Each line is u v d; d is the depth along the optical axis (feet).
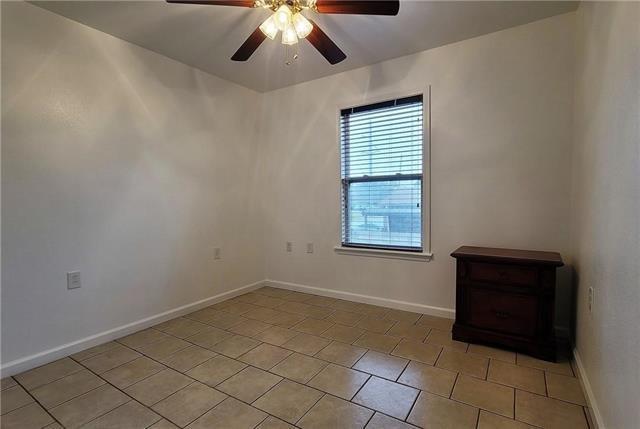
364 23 7.84
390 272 10.31
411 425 5.06
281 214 12.59
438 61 9.14
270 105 12.59
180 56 9.43
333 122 11.11
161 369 6.81
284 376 6.49
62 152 7.38
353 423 5.13
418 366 6.79
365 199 10.80
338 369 6.72
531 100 8.07
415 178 9.83
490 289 7.52
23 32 6.75
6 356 6.62
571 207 7.72
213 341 8.13
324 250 11.62
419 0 6.96
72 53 7.49
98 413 5.44
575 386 6.00
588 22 6.33
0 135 6.50
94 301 7.99
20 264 6.80
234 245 11.72
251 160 12.29
